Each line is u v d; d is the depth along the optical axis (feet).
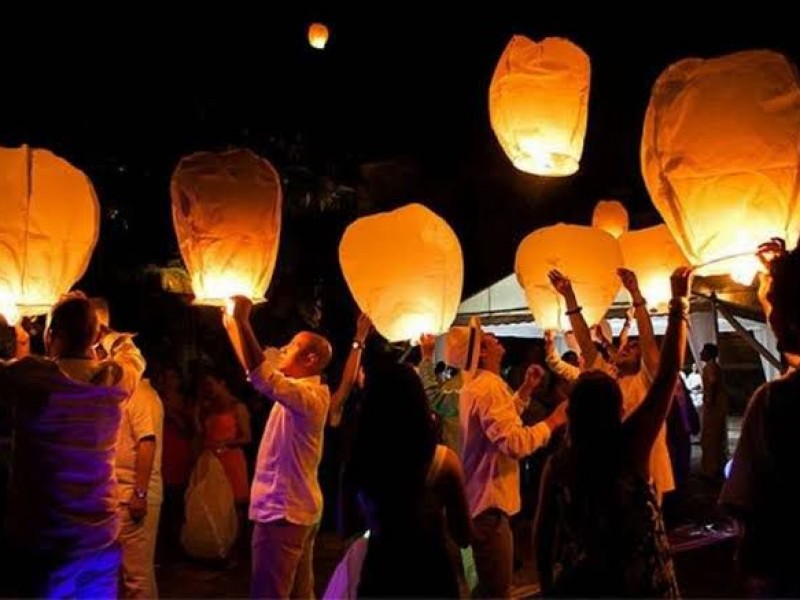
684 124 11.93
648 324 15.10
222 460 28.76
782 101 11.64
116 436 13.37
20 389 12.60
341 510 13.28
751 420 9.55
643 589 10.55
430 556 11.46
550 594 10.93
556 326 17.88
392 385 11.88
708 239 11.91
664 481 18.02
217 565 28.53
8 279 13.89
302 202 38.50
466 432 16.75
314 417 16.06
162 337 40.37
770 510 9.32
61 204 14.26
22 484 12.77
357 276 17.22
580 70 16.79
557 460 11.41
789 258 9.69
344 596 13.01
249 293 14.78
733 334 64.49
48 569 12.57
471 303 45.16
